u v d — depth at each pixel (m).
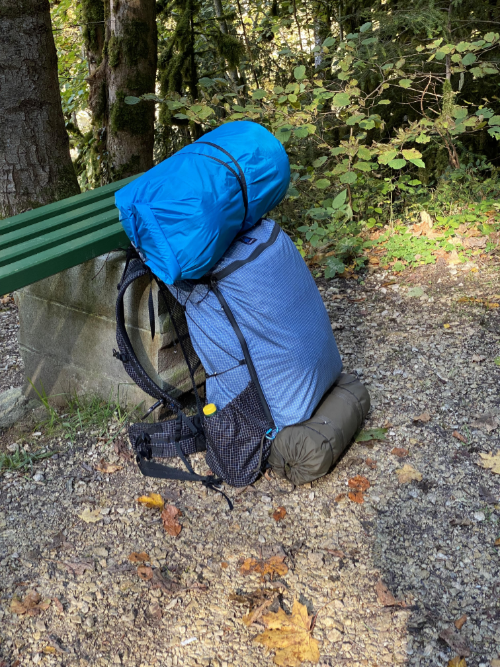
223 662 1.93
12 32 3.74
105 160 5.27
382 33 4.96
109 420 2.97
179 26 5.60
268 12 7.60
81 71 6.85
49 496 2.57
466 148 5.76
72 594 2.15
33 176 4.05
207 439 2.57
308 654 1.93
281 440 2.49
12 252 2.34
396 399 3.10
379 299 4.06
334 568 2.24
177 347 2.81
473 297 3.92
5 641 1.99
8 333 4.12
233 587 2.17
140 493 2.59
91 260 2.76
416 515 2.44
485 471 2.63
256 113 4.39
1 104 3.86
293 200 5.21
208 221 2.24
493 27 5.30
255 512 2.49
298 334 2.51
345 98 4.08
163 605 2.11
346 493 2.56
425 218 4.74
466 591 2.13
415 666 1.90
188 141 6.00
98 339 2.92
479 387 3.13
